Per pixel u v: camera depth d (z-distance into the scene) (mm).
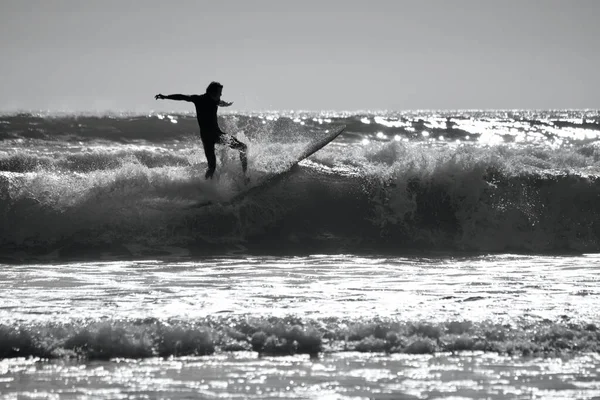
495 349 24047
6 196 48406
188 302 29922
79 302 29922
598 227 52344
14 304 29391
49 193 49125
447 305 29156
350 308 28422
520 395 20062
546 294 32031
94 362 22844
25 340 23484
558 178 54625
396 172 54250
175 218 49094
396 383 20969
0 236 46844
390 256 45906
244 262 42938
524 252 48312
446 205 52719
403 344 24172
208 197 50750
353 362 22891
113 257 44719
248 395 20000
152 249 47062
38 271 39062
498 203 52906
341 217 51500
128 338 23828
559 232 52000
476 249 49656
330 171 55000
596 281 35969
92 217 48250
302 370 22109
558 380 21297
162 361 22969
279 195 51938
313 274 38281
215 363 22766
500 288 33719
